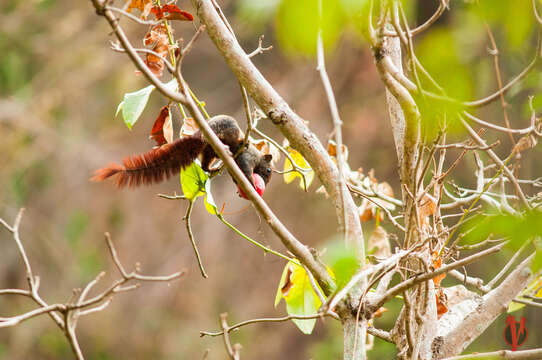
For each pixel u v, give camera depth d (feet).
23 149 88.48
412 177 19.75
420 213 21.65
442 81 11.91
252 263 90.58
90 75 89.92
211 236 92.79
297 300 23.02
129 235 95.55
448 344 19.52
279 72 89.15
